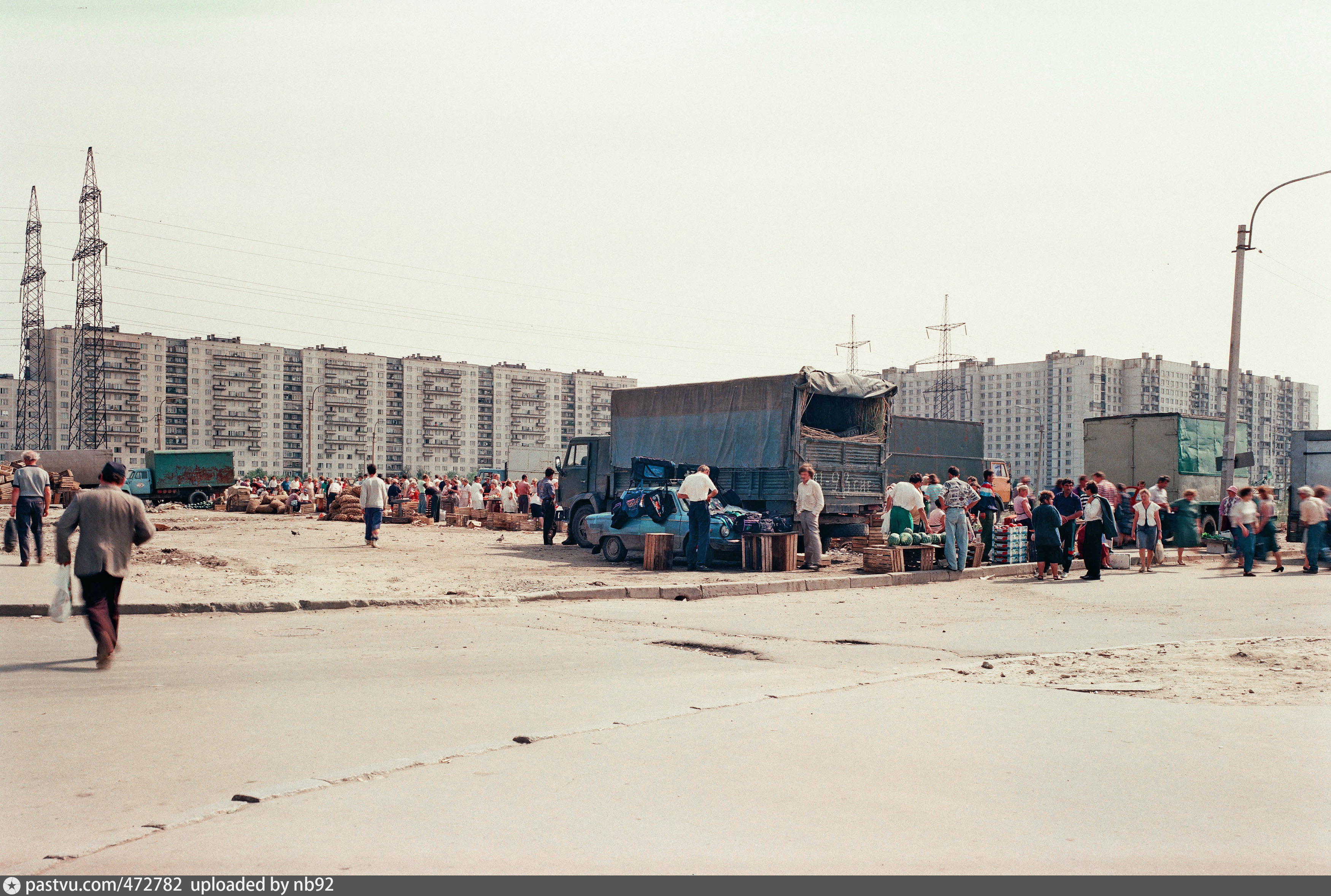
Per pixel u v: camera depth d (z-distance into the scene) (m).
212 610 11.92
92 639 9.73
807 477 18.36
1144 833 4.38
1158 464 27.69
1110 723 6.45
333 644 9.79
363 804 4.74
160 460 52.53
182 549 20.12
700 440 21.12
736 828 4.41
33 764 5.46
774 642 10.30
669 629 11.20
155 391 125.50
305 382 136.75
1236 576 19.06
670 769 5.34
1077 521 18.95
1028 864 4.00
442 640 10.16
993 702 7.09
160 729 6.25
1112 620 12.27
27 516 15.36
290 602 12.39
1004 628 11.44
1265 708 6.92
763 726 6.34
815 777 5.20
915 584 17.36
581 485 24.81
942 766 5.43
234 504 48.91
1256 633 11.09
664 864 3.97
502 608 13.17
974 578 18.58
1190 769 5.38
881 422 21.19
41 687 7.43
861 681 8.06
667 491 19.33
